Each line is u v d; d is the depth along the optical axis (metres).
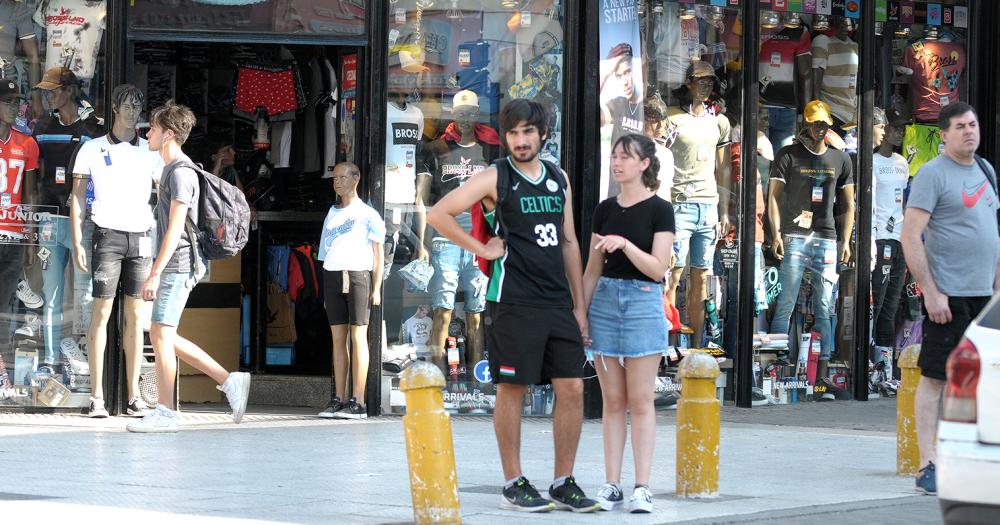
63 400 26.66
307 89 29.77
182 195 23.88
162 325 24.27
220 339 30.05
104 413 26.20
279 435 24.34
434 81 27.72
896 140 33.25
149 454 21.44
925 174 18.97
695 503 17.70
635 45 28.44
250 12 26.67
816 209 32.00
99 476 18.95
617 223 17.17
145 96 28.39
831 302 32.25
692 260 30.47
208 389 29.97
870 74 32.25
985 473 12.06
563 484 16.98
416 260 27.70
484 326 28.03
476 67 27.95
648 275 16.98
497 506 17.12
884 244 33.12
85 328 26.70
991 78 33.53
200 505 16.59
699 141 30.38
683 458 18.20
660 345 17.06
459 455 22.33
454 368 27.89
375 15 27.05
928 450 18.98
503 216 16.67
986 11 33.53
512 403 16.81
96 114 26.59
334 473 19.80
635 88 28.38
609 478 17.20
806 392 32.06
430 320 27.80
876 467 21.72
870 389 32.88
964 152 18.92
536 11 28.05
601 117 27.92
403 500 17.36
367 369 27.14
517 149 16.64
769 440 25.14
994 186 19.20
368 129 27.17
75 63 26.58
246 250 30.89
